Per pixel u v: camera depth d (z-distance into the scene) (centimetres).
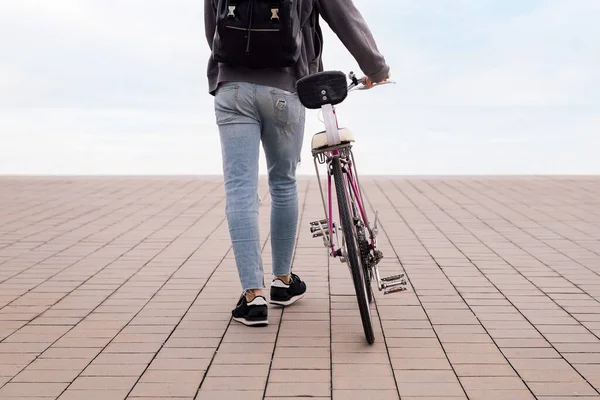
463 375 354
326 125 396
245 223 429
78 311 462
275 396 331
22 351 390
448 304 471
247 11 403
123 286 522
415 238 682
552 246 648
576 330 419
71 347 396
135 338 411
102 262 596
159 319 445
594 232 710
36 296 496
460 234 701
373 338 393
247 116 429
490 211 828
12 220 781
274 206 457
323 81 397
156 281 536
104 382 348
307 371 360
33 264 589
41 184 1048
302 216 796
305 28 432
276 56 413
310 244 654
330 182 419
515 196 936
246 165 431
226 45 411
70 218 793
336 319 443
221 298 491
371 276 439
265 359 377
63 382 348
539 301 477
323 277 542
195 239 688
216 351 389
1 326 432
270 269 572
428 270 562
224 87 429
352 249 388
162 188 1015
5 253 628
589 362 370
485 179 1089
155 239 687
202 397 331
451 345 395
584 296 489
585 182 1056
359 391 335
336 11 425
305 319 443
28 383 347
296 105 434
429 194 952
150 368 366
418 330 420
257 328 427
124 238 691
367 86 451
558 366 364
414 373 356
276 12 402
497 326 427
